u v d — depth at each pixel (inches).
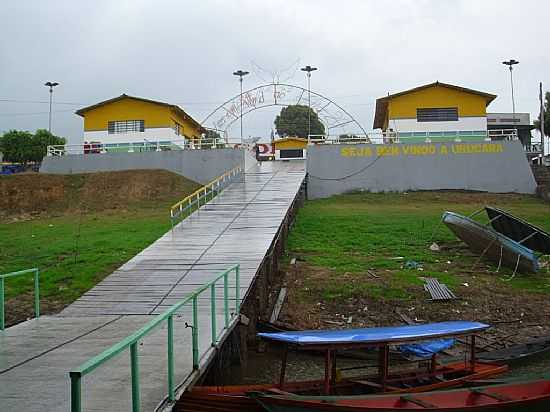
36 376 329.7
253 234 844.0
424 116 1760.6
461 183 1513.3
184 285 608.1
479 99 1748.3
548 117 2172.7
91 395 295.6
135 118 1889.8
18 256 852.6
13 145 2210.9
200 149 1577.3
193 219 994.7
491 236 798.5
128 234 967.0
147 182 1427.2
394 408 325.7
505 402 351.3
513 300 684.1
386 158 1545.3
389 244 920.3
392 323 629.0
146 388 306.7
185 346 396.2
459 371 445.7
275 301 683.4
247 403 337.1
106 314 522.9
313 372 505.0
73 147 1681.8
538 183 1501.0
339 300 680.4
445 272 777.6
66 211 1330.0
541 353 516.4
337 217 1148.5
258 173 1594.5
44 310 583.5
